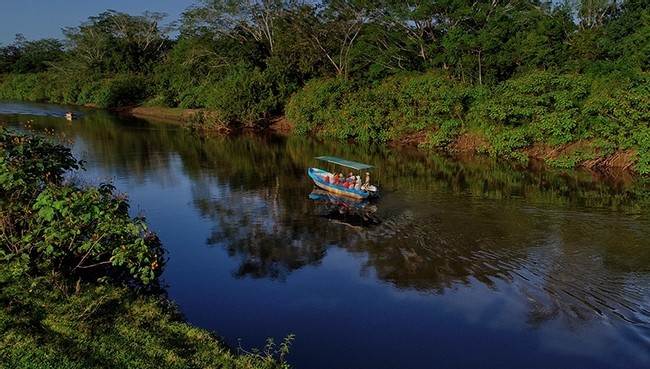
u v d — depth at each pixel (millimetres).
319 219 17188
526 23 35719
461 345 9391
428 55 39969
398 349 9281
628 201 18969
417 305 10938
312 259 13648
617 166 25359
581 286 11414
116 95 64375
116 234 10891
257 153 31984
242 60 51125
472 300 11062
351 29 44938
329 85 40438
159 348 7789
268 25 54094
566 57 31406
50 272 9719
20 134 11375
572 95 26172
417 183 22641
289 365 8625
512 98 27984
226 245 14773
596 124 25328
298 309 10820
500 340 9516
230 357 8039
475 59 34062
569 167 26266
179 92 59312
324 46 46500
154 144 35344
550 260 12844
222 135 41969
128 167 26375
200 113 47906
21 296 8492
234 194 20781
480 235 14953
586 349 9117
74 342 7512
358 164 20422
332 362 8867
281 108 48719
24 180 10156
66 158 12219
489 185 22141
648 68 27359
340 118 38938
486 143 30188
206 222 16969
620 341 9297
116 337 7918
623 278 11727
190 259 13688
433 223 16234
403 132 35438
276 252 14195
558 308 10531
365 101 37188
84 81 70875
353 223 16609
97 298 9172
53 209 9719
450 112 32656
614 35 31859
